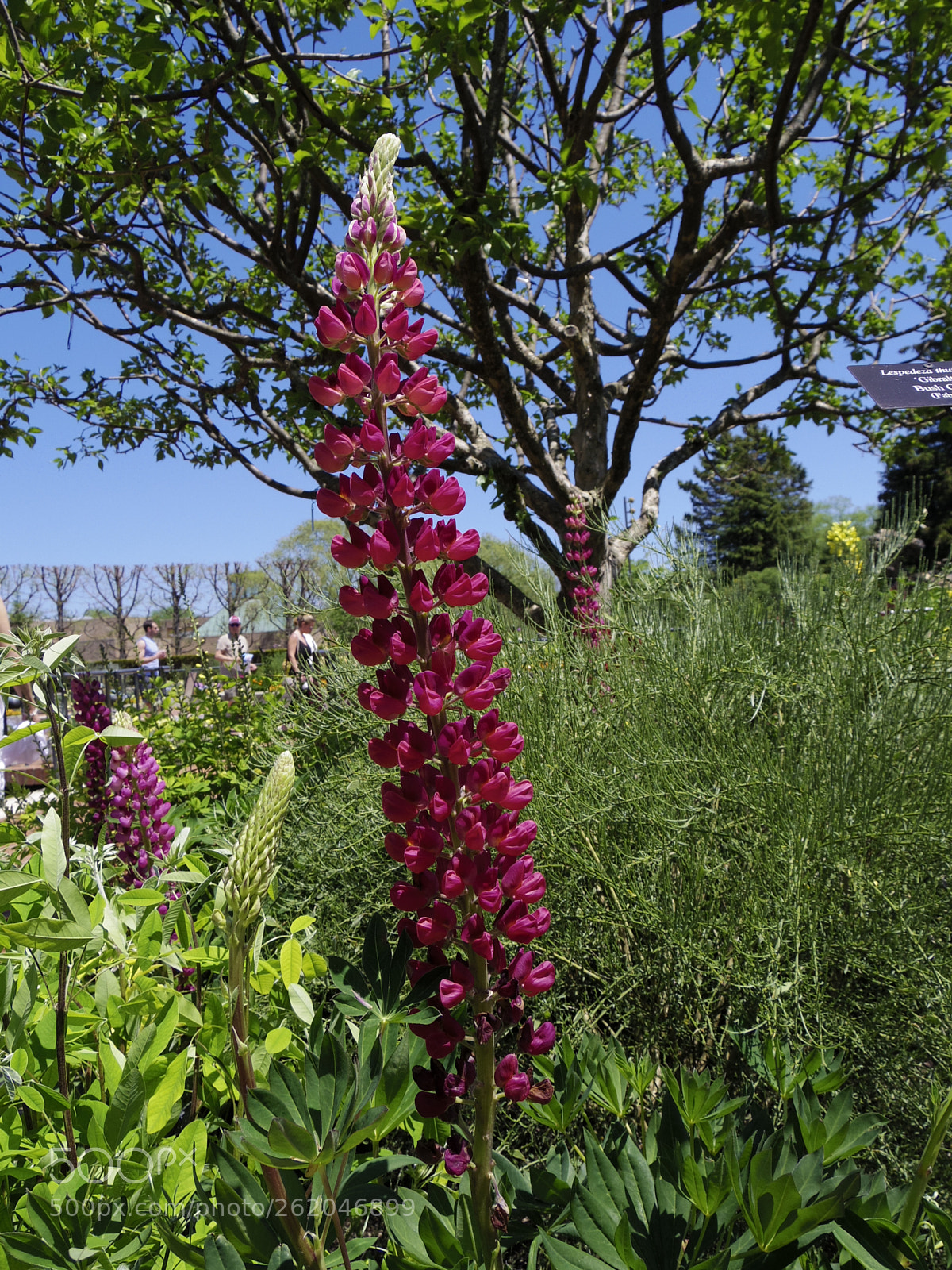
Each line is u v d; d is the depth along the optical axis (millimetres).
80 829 3258
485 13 4234
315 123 5090
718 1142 1128
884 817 1963
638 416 5641
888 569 3068
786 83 4273
